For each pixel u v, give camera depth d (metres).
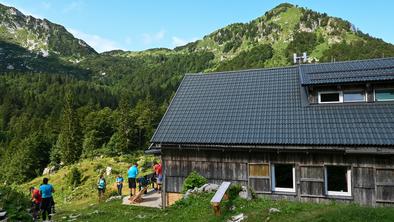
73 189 50.22
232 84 22.48
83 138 101.75
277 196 16.39
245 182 17.11
